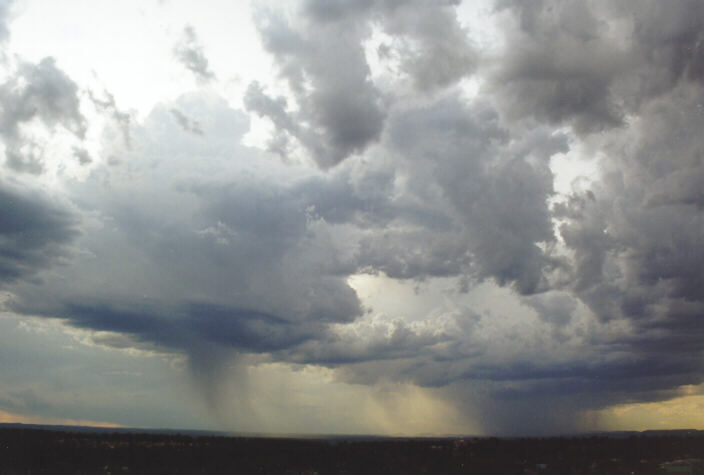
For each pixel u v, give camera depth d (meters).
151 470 68.50
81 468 67.19
